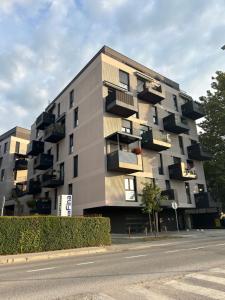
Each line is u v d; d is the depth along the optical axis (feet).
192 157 104.58
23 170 143.84
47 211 96.99
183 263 28.78
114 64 88.17
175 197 84.58
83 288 19.93
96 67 86.94
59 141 102.78
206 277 21.93
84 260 36.09
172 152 98.02
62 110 104.78
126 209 81.82
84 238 53.88
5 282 23.47
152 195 69.21
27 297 18.16
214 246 43.19
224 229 96.53
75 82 98.32
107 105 79.36
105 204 70.28
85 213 79.82
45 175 98.58
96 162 77.15
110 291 18.79
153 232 84.28
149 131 84.69
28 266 33.42
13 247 44.88
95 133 80.38
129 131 84.79
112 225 80.53
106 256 39.42
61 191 93.86
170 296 17.28
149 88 88.99
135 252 42.27
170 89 108.99
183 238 64.13
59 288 20.27
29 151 119.34
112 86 83.30
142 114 91.56
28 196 121.90
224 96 117.50
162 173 91.30
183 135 107.14
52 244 49.47
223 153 114.83
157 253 38.34
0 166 147.13
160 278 22.18
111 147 77.46
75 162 89.30
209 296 17.10
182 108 110.52
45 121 109.09
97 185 74.69
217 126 118.73
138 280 21.77
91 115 84.23
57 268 30.07
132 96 81.00
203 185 106.93
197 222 107.04
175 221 96.22
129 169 73.00
